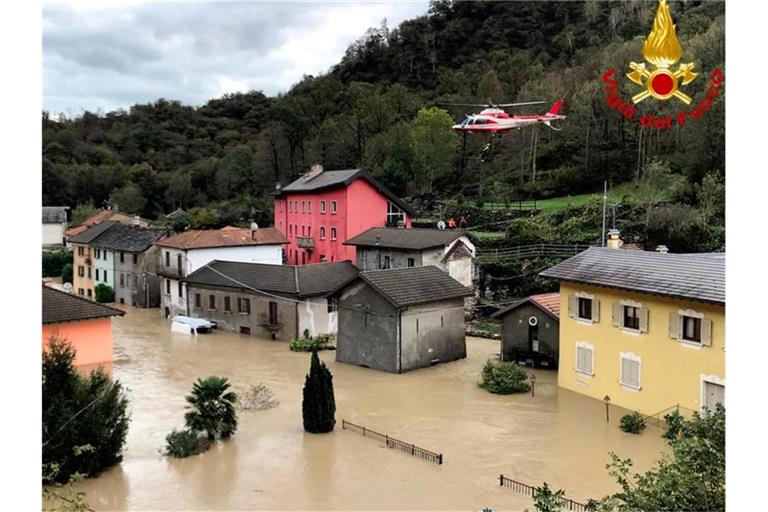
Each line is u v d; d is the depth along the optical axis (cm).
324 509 1589
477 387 2697
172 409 2425
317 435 2133
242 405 2434
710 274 2111
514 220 5212
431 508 1591
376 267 4359
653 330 2217
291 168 8531
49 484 1655
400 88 8169
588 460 1906
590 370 2503
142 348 3497
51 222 7781
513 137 6950
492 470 1838
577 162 6391
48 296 2961
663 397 2186
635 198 5197
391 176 6819
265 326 3706
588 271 2522
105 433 1828
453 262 4156
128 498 1648
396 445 2016
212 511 1577
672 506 956
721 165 4891
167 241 4484
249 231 4731
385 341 2962
